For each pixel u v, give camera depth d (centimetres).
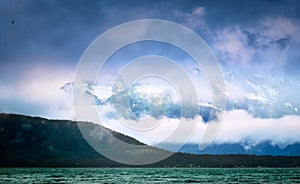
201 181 13175
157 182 12688
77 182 12431
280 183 12044
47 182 12244
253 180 13638
